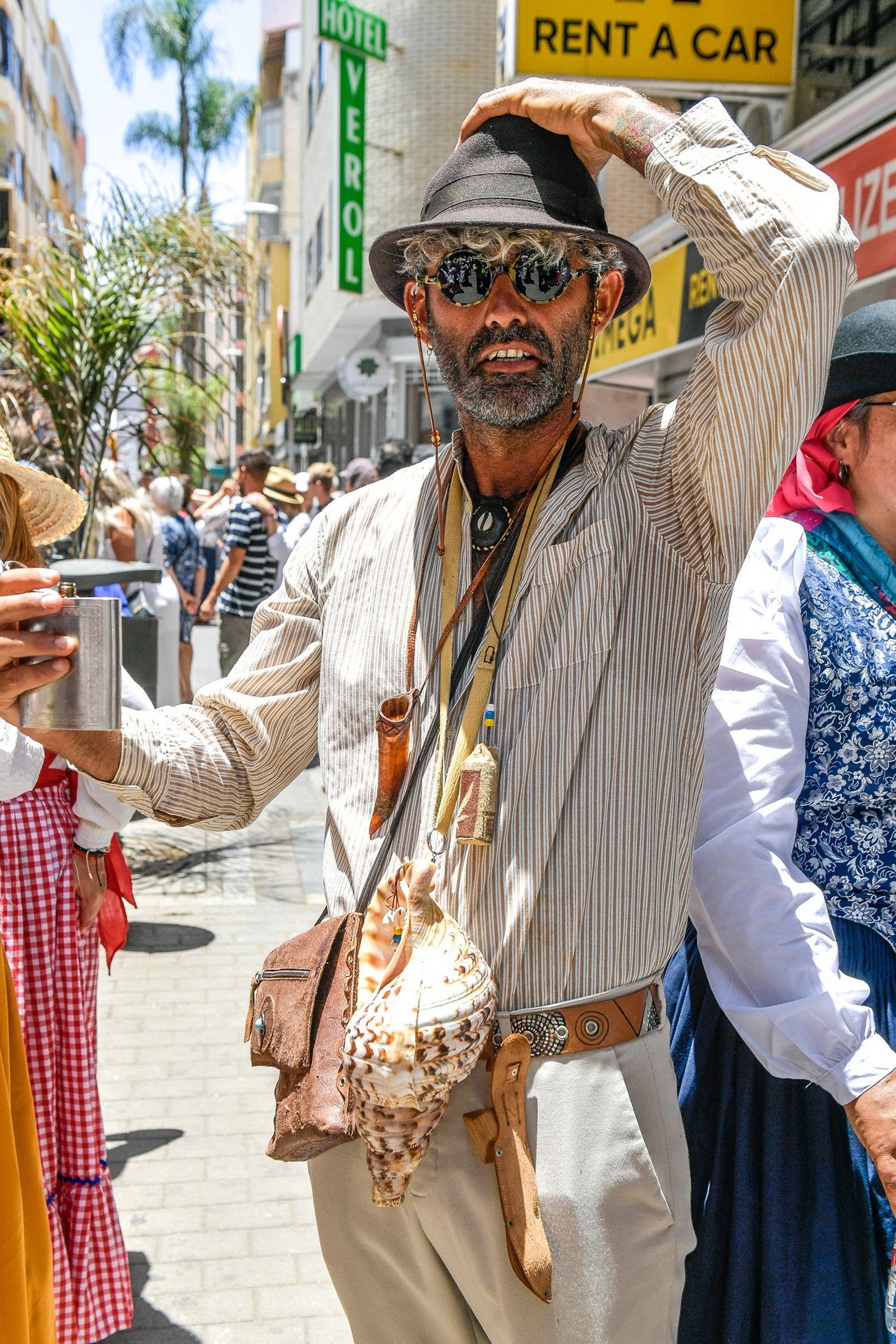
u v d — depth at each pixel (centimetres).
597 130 161
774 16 617
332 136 1775
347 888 171
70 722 159
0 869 250
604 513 166
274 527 880
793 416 152
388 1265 171
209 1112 386
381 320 1969
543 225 161
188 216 609
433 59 1752
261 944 526
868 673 188
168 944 523
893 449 194
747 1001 182
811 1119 187
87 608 157
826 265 146
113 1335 283
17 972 249
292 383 3022
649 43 615
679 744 164
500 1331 161
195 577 1027
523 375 168
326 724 177
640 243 828
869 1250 185
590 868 157
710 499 157
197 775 184
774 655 187
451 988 147
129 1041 431
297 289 3114
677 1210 163
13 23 2850
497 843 158
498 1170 153
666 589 163
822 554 197
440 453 182
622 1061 158
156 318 616
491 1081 157
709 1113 198
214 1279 306
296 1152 160
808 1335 183
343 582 180
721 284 155
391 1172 150
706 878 184
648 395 1041
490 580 169
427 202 175
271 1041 163
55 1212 255
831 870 192
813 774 192
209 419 671
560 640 161
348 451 2858
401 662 171
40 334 600
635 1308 157
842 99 561
